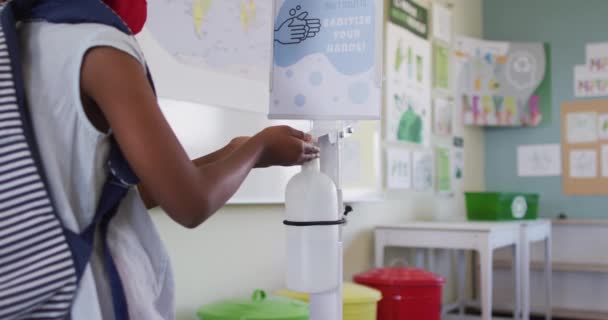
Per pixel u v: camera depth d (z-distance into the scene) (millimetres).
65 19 719
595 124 4926
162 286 827
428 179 4301
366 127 3418
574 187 4969
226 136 2338
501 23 5281
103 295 747
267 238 2691
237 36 2393
